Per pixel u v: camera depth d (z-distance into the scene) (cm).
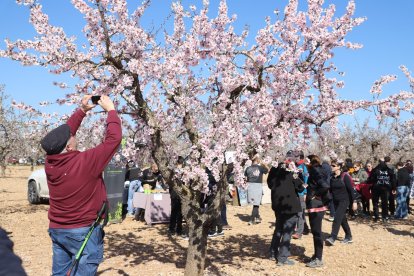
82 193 287
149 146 549
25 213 1137
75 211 288
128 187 1179
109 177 1013
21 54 470
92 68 488
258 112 499
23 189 1978
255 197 1033
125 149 520
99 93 496
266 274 590
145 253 710
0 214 1110
